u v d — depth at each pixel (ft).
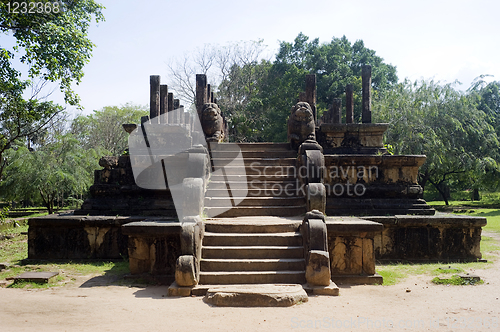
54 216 28.78
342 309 15.75
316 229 19.61
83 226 27.37
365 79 35.42
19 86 41.27
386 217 26.30
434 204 100.07
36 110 45.60
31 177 56.85
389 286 20.13
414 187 30.86
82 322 13.67
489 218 58.49
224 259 20.48
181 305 16.35
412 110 73.05
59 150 63.10
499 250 30.76
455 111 74.95
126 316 14.52
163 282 21.25
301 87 95.50
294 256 20.86
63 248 27.30
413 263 25.82
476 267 24.39
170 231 21.70
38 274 21.76
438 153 72.02
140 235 21.98
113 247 27.25
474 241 26.58
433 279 21.03
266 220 23.86
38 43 37.29
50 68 37.76
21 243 35.91
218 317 14.55
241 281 19.36
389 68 114.11
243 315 14.84
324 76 94.27
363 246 21.54
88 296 18.06
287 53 108.78
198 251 20.08
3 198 60.95
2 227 47.47
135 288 19.99
